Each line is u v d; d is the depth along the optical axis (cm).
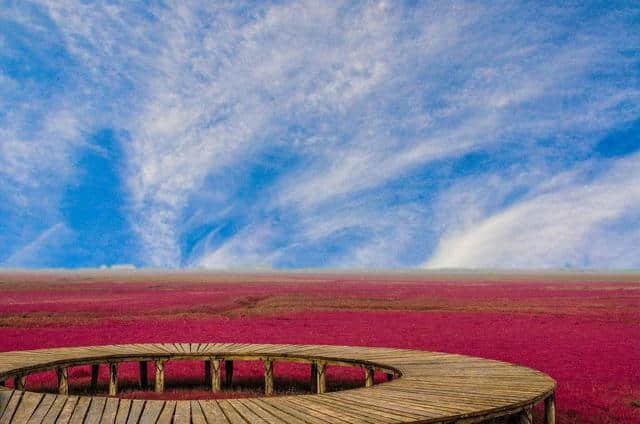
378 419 691
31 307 3856
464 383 935
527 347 2028
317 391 1335
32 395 795
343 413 722
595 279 12500
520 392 859
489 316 3359
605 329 2652
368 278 13938
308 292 6375
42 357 1199
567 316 3369
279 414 717
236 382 1477
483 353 1878
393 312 3688
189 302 4594
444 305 4325
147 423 673
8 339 2230
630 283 9562
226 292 6444
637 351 1945
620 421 1109
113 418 695
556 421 1093
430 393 853
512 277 14962
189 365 1762
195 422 678
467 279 12875
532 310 3828
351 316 3381
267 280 11806
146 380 1377
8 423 675
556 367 1650
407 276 16700
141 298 5241
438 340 2206
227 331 2542
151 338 2266
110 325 2861
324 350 1330
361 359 1193
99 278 13000
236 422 679
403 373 1035
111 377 1246
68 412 718
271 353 1269
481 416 744
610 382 1453
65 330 2602
